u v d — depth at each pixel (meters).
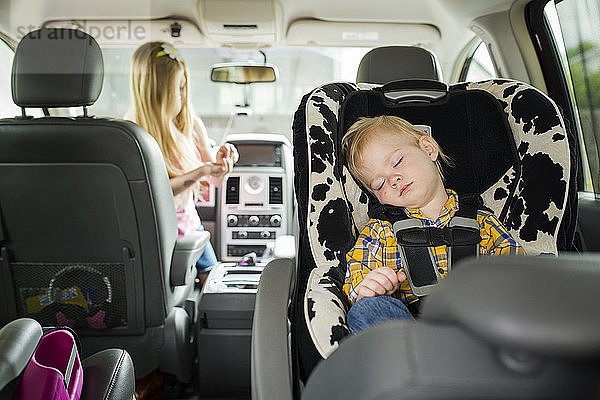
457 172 1.66
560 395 0.41
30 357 1.06
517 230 1.55
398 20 3.07
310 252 1.49
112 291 2.03
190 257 2.13
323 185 1.52
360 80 2.33
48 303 2.03
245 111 3.43
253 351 1.13
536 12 2.59
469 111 1.69
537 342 0.36
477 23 2.80
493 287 0.39
